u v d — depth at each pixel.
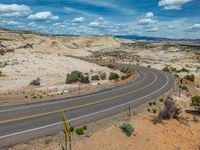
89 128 20.83
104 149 17.86
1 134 18.59
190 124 26.03
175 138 22.44
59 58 86.88
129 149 18.81
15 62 73.19
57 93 39.66
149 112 27.34
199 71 88.62
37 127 20.45
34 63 75.19
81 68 79.25
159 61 124.19
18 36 183.88
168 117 25.66
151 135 21.69
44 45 160.00
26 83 55.22
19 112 25.25
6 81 55.28
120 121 23.11
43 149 16.34
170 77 63.44
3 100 32.31
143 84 50.84
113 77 63.47
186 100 36.50
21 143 17.02
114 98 34.84
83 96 36.00
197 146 21.86
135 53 178.50
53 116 24.00
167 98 34.88
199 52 193.12
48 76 64.50
